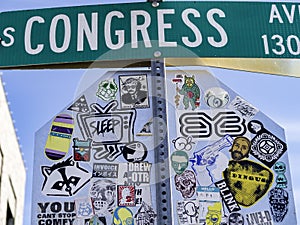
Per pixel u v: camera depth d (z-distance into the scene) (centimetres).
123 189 185
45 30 216
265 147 194
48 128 193
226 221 183
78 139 192
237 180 189
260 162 192
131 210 182
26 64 208
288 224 184
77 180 186
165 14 217
